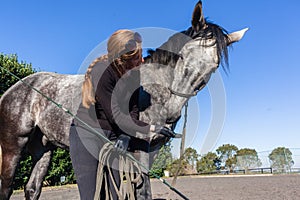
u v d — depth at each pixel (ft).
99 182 9.18
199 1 12.19
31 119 14.89
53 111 14.24
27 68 42.24
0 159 15.14
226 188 36.24
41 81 15.08
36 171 15.72
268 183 41.50
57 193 37.88
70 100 13.91
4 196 15.05
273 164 94.79
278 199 23.99
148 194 10.41
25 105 14.97
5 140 15.15
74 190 41.47
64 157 50.29
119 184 9.65
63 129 13.98
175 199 26.03
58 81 14.70
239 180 52.11
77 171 9.52
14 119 14.96
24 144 15.08
